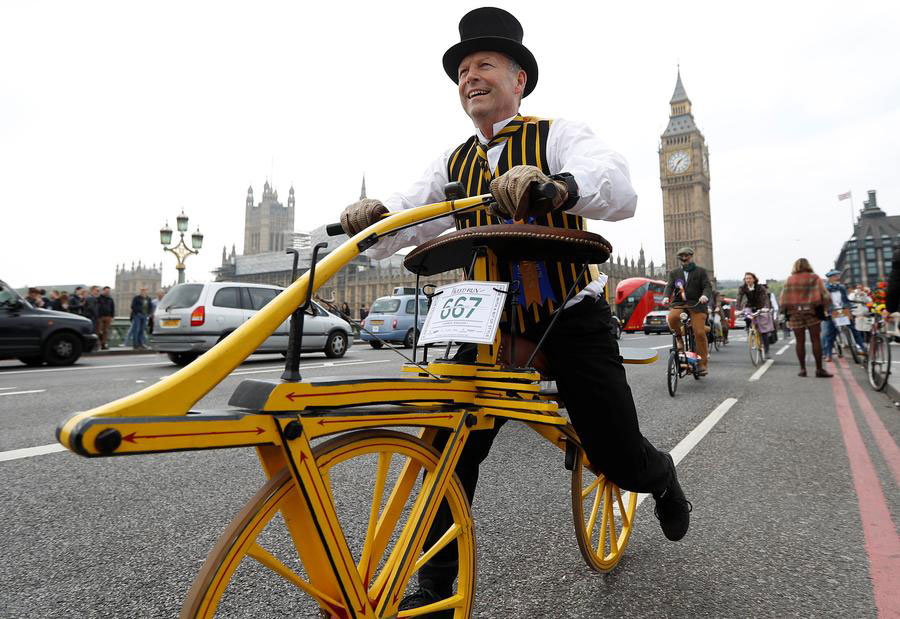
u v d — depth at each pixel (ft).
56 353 34.04
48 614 5.82
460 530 4.35
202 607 2.79
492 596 6.17
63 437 2.32
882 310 34.60
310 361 35.88
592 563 6.30
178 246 63.10
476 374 4.51
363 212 4.67
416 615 4.07
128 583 6.50
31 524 8.30
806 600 6.13
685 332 25.80
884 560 7.13
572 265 4.91
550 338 5.08
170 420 2.54
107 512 8.80
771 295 41.14
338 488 9.66
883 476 10.86
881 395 20.99
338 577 3.36
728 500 9.52
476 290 4.44
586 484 10.10
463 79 5.33
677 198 338.75
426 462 4.05
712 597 6.18
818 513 8.88
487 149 5.38
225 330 33.14
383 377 3.70
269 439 2.96
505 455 12.30
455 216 5.50
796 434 14.52
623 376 5.27
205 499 9.42
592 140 4.88
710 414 17.37
